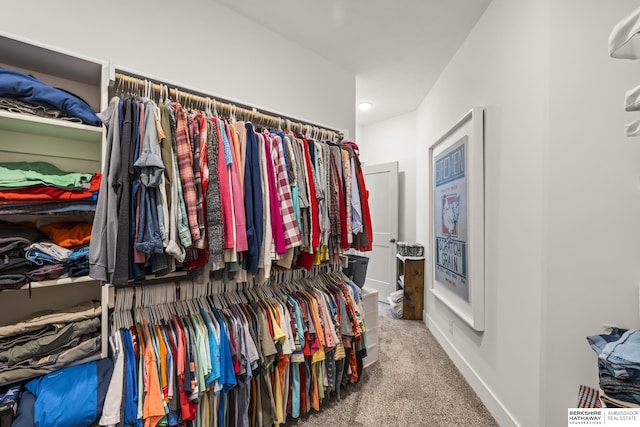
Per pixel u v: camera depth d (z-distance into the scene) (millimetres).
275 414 1410
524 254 1415
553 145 1238
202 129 1144
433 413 1664
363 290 2252
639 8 622
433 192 2814
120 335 1093
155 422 1006
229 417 1267
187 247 1035
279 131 1524
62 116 1062
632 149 1124
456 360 2180
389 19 1909
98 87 1304
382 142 4016
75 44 1273
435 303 2738
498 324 1633
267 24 1939
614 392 905
